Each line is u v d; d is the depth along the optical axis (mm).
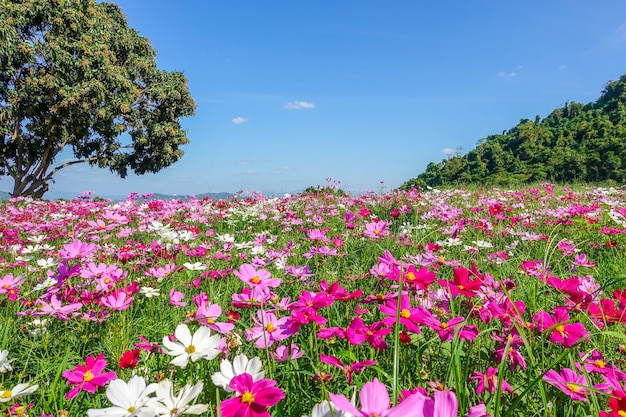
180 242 4289
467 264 3562
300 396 1496
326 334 1589
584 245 4727
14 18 21156
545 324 1579
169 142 28859
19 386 1417
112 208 8109
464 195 10336
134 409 1048
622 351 1819
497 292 1904
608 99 142625
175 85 28625
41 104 22625
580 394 1224
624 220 5762
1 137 23969
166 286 3262
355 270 3648
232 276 3443
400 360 1639
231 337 1552
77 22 23000
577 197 9438
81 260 3262
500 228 5348
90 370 1543
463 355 1661
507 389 1362
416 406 801
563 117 152750
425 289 1857
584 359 1445
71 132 24172
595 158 70250
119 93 24484
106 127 24594
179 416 1008
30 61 21516
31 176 25125
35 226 7055
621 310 1704
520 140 117312
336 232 5957
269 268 3646
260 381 1056
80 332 2398
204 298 1669
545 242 4566
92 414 1036
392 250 4273
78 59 22375
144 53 28438
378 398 832
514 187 13953
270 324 1593
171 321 2707
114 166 27625
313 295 1741
